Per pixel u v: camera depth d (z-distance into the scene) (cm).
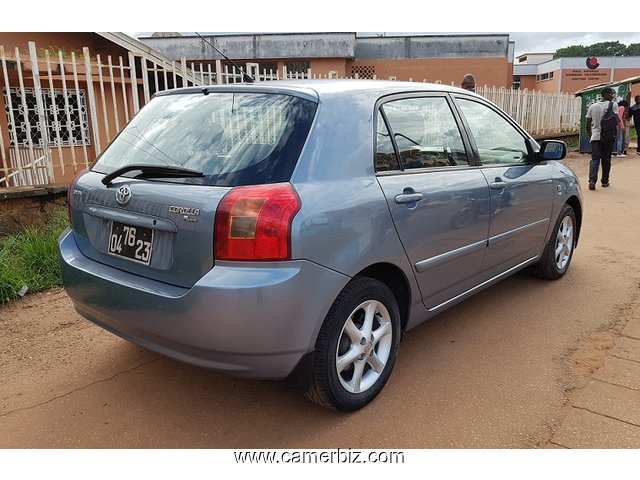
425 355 354
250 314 233
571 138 1903
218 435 273
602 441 265
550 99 1825
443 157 343
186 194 249
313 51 1875
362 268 270
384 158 297
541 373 330
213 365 246
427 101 344
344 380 284
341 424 281
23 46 1052
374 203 276
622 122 1590
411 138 320
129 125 327
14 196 565
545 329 393
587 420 281
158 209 254
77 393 311
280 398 306
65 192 605
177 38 1822
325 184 258
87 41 1123
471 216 348
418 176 314
